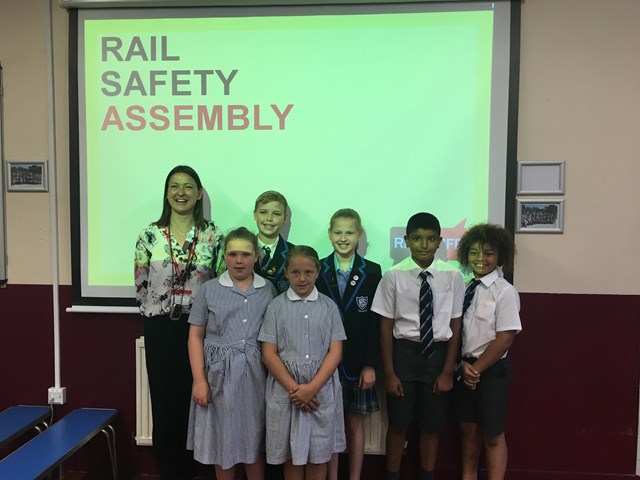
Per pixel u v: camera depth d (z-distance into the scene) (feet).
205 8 6.25
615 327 6.23
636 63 6.05
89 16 6.35
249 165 6.36
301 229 6.36
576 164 6.16
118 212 6.49
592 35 6.06
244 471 6.50
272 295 5.46
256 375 5.15
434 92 6.13
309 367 4.99
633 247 6.16
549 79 6.13
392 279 5.63
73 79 6.40
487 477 6.17
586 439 6.31
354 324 5.71
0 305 6.77
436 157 6.18
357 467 5.85
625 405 6.26
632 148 6.10
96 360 6.70
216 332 5.19
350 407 5.72
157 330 5.75
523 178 6.20
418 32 6.10
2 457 6.77
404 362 5.58
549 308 6.27
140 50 6.33
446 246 6.24
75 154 6.46
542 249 6.24
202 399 5.05
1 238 6.70
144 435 6.41
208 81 6.31
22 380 6.81
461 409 5.75
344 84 6.21
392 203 6.25
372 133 6.22
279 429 5.00
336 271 5.91
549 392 6.32
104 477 6.73
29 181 6.68
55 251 6.66
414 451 6.40
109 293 6.55
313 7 6.16
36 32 6.55
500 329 5.41
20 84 6.62
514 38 6.01
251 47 6.25
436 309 5.51
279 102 6.28
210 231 5.95
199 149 6.38
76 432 5.87
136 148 6.42
